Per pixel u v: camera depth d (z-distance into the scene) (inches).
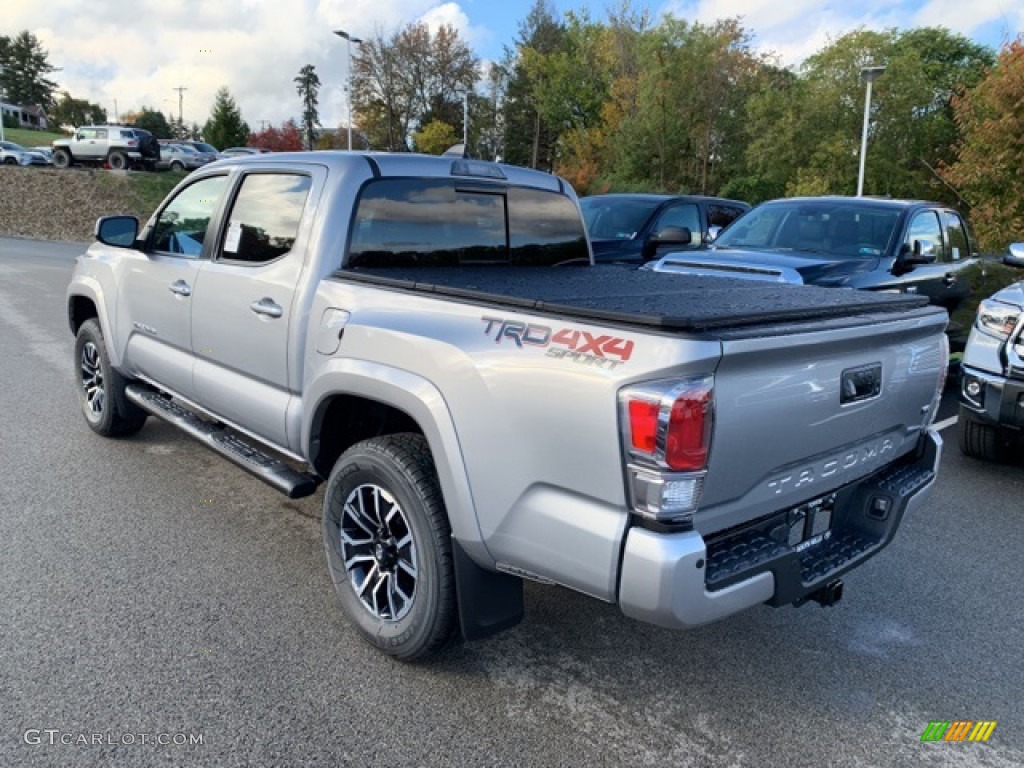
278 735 106.7
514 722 112.1
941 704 120.9
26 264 727.1
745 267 260.2
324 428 137.7
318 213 139.1
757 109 1427.2
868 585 159.9
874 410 117.5
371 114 2498.8
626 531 91.8
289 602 141.6
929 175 1494.8
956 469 236.5
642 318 90.2
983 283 337.7
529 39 2410.2
